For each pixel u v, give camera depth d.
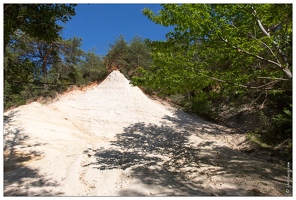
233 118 13.47
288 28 4.68
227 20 4.66
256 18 4.44
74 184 4.63
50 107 12.55
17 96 16.53
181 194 4.16
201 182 4.91
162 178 5.06
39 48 15.81
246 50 4.59
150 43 5.59
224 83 5.50
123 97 14.48
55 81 16.62
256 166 6.16
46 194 4.04
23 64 6.23
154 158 6.83
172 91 5.84
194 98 7.61
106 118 12.05
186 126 11.95
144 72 5.91
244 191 4.39
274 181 5.03
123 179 5.00
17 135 8.25
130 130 10.77
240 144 9.05
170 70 5.35
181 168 5.93
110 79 16.20
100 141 8.93
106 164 6.08
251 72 5.84
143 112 13.09
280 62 5.01
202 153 7.65
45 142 7.97
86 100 13.98
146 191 4.29
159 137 9.85
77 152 7.13
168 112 14.08
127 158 6.71
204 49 5.04
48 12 3.56
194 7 4.28
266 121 9.95
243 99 13.48
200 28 4.08
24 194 3.98
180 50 5.27
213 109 15.41
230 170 5.78
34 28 3.78
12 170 5.28
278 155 7.32
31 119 10.25
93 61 18.58
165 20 4.66
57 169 5.46
